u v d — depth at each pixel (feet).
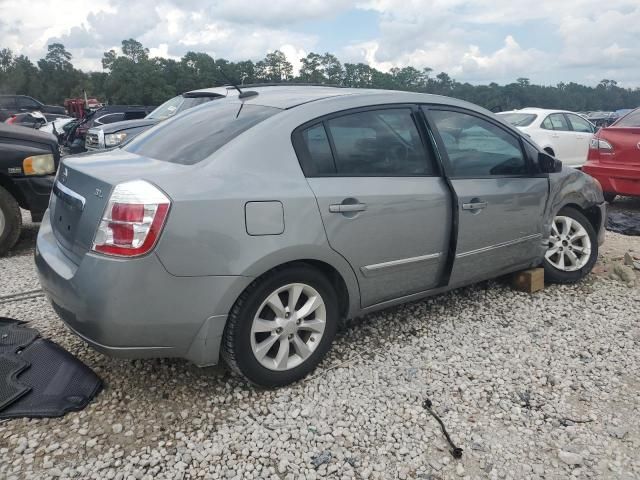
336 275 10.40
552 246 15.01
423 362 10.95
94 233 8.38
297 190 9.42
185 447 8.27
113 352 8.50
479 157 12.62
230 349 9.15
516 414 9.34
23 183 18.65
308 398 9.60
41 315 12.72
